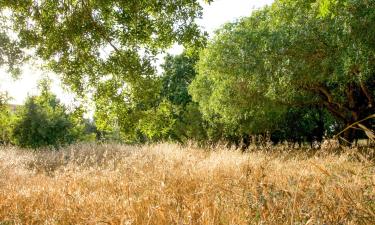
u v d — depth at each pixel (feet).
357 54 39.42
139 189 17.85
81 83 26.71
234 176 18.89
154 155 35.78
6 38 25.50
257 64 55.11
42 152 53.72
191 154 32.99
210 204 13.47
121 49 25.64
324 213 10.85
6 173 32.42
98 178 22.63
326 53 47.01
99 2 22.76
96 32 24.14
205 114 90.99
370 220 10.05
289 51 48.16
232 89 67.21
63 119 86.89
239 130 82.58
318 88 57.93
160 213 11.78
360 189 11.93
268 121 81.20
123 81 27.48
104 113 27.96
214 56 65.57
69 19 23.91
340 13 40.09
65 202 15.60
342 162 19.02
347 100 62.80
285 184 15.14
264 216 10.95
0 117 46.26
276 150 31.60
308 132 96.73
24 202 17.22
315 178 16.43
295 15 48.08
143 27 24.27
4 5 23.98
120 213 12.82
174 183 18.07
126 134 28.63
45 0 24.08
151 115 28.17
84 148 50.24
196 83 92.48
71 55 25.34
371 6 38.70
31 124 82.79
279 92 55.16
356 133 61.26
